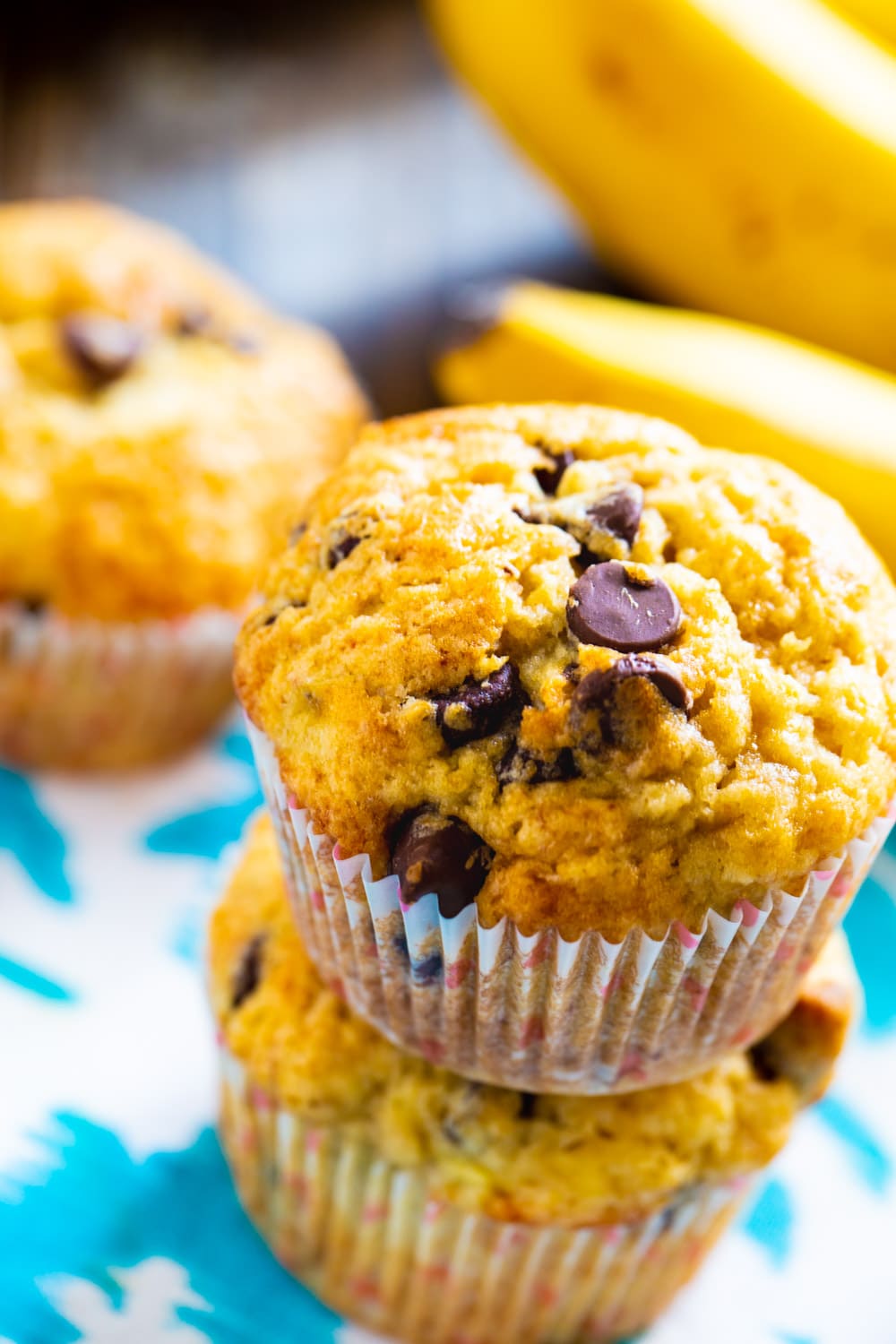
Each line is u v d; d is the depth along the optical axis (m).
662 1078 0.36
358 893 0.34
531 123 0.49
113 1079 0.40
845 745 0.34
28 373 0.44
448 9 0.50
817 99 0.47
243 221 0.56
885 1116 0.40
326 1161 0.36
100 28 0.61
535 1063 0.35
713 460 0.35
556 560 0.34
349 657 0.34
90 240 0.46
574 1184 0.35
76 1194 0.38
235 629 0.43
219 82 0.60
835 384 0.44
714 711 0.33
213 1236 0.38
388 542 0.34
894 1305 0.38
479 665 0.33
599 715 0.33
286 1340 0.37
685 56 0.47
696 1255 0.37
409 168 0.58
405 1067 0.36
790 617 0.34
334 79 0.61
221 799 0.45
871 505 0.43
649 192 0.48
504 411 0.36
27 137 0.57
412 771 0.33
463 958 0.34
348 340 0.52
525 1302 0.37
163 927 0.42
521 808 0.33
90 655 0.43
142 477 0.43
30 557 0.43
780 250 0.48
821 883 0.33
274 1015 0.36
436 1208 0.36
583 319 0.45
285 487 0.44
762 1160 0.36
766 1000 0.35
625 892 0.33
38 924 0.42
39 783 0.44
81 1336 0.36
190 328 0.45
